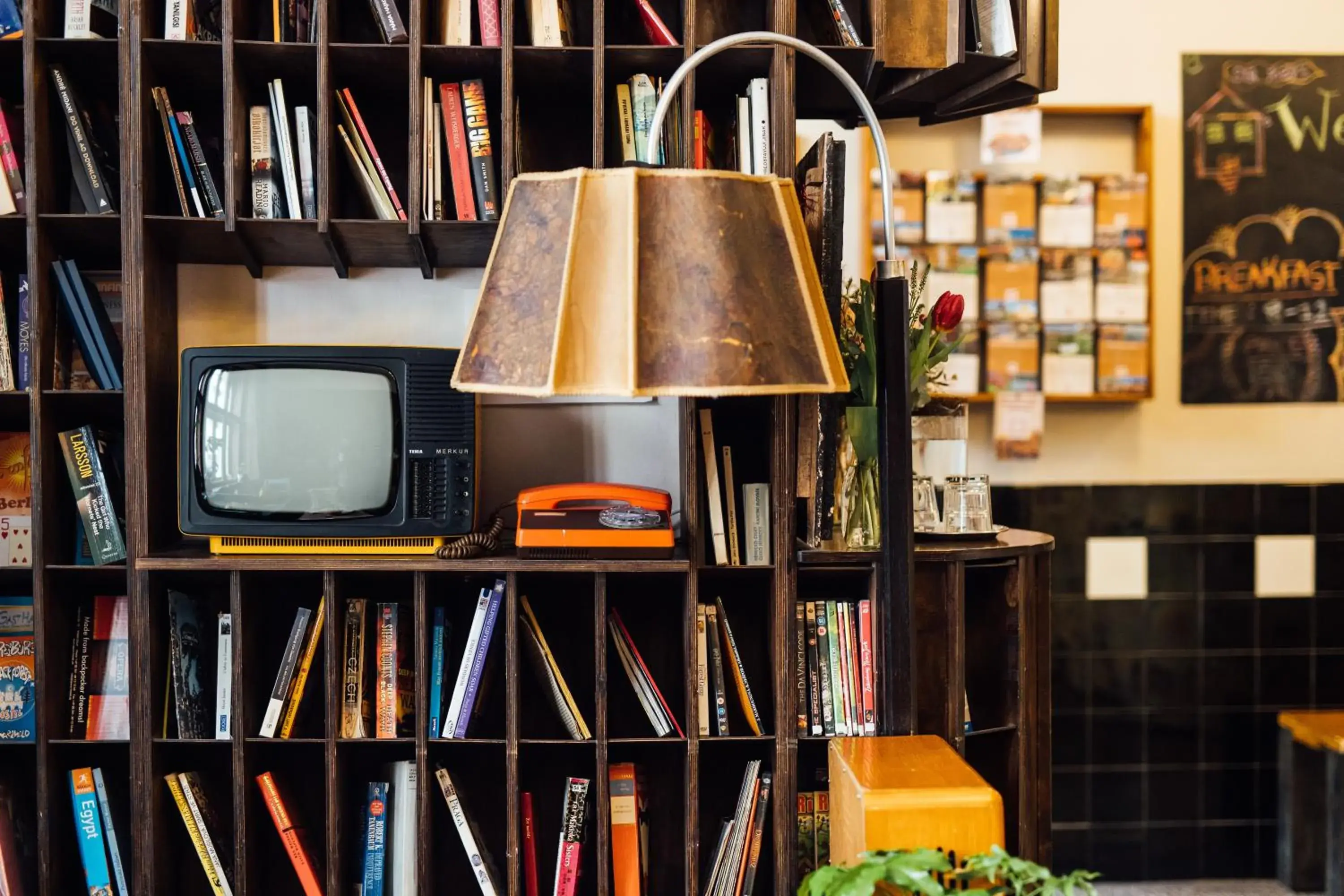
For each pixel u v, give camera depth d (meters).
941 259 3.15
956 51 2.04
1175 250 3.24
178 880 2.22
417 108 2.06
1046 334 3.17
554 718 2.26
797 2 2.25
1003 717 2.16
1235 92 3.23
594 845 2.20
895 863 1.42
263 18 2.23
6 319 2.14
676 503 2.41
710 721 2.11
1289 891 3.15
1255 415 3.26
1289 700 3.25
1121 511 3.24
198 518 2.04
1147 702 3.24
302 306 2.36
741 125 2.09
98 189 2.09
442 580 2.25
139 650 2.05
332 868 2.05
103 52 2.11
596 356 1.38
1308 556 3.25
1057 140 3.22
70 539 2.20
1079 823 3.24
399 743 2.13
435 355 2.06
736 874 2.10
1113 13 3.21
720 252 1.43
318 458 2.05
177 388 2.29
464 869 2.29
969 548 2.07
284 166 2.12
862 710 2.10
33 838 2.24
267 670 2.28
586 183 1.44
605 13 2.25
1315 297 3.25
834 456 2.11
